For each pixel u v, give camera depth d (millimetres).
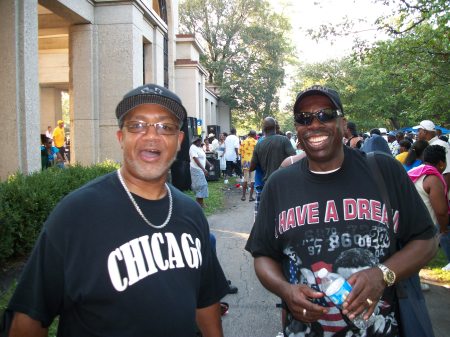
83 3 10641
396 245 2289
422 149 6199
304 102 2299
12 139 7680
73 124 11359
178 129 2014
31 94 7918
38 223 6055
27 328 1696
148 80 13930
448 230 5352
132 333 1695
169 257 1841
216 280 2168
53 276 1704
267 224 2418
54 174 7168
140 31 11961
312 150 2238
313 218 2205
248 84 37438
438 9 7730
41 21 11188
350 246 2137
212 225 9594
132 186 1941
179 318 1781
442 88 10789
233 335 4195
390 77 12836
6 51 7598
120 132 2062
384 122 35719
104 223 1771
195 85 21844
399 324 2209
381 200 2197
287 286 2180
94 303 1686
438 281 5535
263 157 6539
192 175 10859
